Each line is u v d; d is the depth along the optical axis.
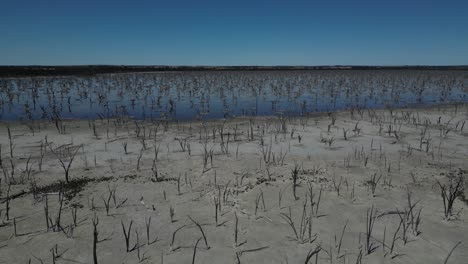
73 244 4.26
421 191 5.90
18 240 4.33
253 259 4.00
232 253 4.11
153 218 4.93
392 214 5.04
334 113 13.90
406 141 9.27
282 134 10.16
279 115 13.56
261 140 9.05
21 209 5.17
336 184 6.21
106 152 8.27
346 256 4.04
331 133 10.28
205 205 5.34
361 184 6.20
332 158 7.84
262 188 6.00
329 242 4.33
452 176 6.54
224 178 6.52
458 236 4.45
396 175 6.70
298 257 4.04
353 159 7.75
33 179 6.45
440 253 4.10
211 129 10.91
